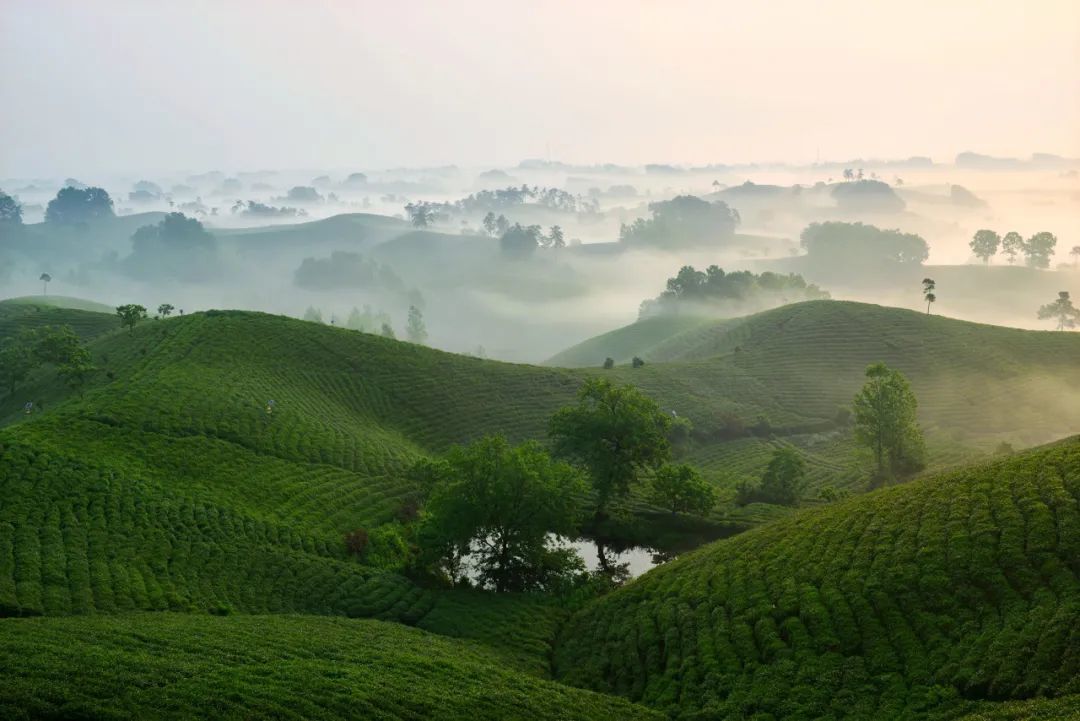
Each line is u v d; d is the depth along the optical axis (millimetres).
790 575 55812
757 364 170750
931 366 164500
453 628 61688
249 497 83125
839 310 193750
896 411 106625
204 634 47406
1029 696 36312
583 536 92812
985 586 45906
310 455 98688
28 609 51906
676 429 136250
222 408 103125
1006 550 47656
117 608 55094
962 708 36938
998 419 143250
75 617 49906
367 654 47469
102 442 86000
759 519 94000
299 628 52500
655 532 93312
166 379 109438
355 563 74812
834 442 135125
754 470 120438
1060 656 37594
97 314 181750
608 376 156250
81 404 97125
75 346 125938
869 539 56312
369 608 64062
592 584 74312
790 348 177750
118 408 95625
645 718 43875
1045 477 54594
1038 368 161250
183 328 134875
